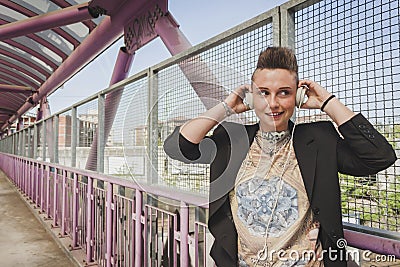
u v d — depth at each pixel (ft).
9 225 20.72
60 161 19.85
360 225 4.09
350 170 3.67
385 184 3.91
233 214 4.03
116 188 10.58
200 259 6.39
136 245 8.75
